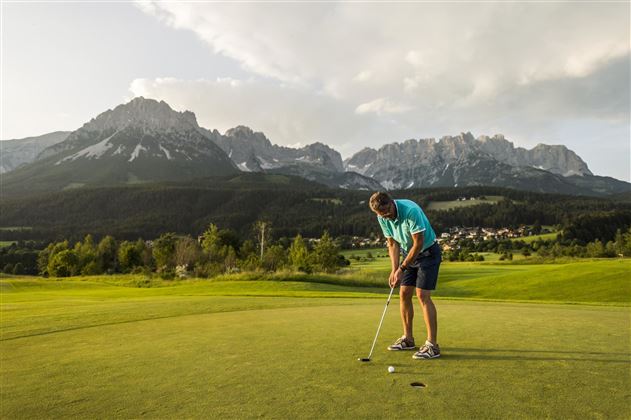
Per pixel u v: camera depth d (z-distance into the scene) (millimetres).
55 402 4199
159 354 6238
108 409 3967
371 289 38125
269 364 5434
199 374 5059
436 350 5668
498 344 6473
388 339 7016
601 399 4020
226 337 7453
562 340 6770
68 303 18016
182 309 12844
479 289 40062
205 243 84688
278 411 3779
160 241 79375
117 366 5582
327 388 4398
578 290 33000
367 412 3717
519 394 4160
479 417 3586
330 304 14875
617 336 7141
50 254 95500
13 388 4691
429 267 5766
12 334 8547
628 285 32219
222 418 3650
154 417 3730
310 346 6512
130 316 11172
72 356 6301
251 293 24156
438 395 4141
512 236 156250
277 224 196375
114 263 102750
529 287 36812
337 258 62125
